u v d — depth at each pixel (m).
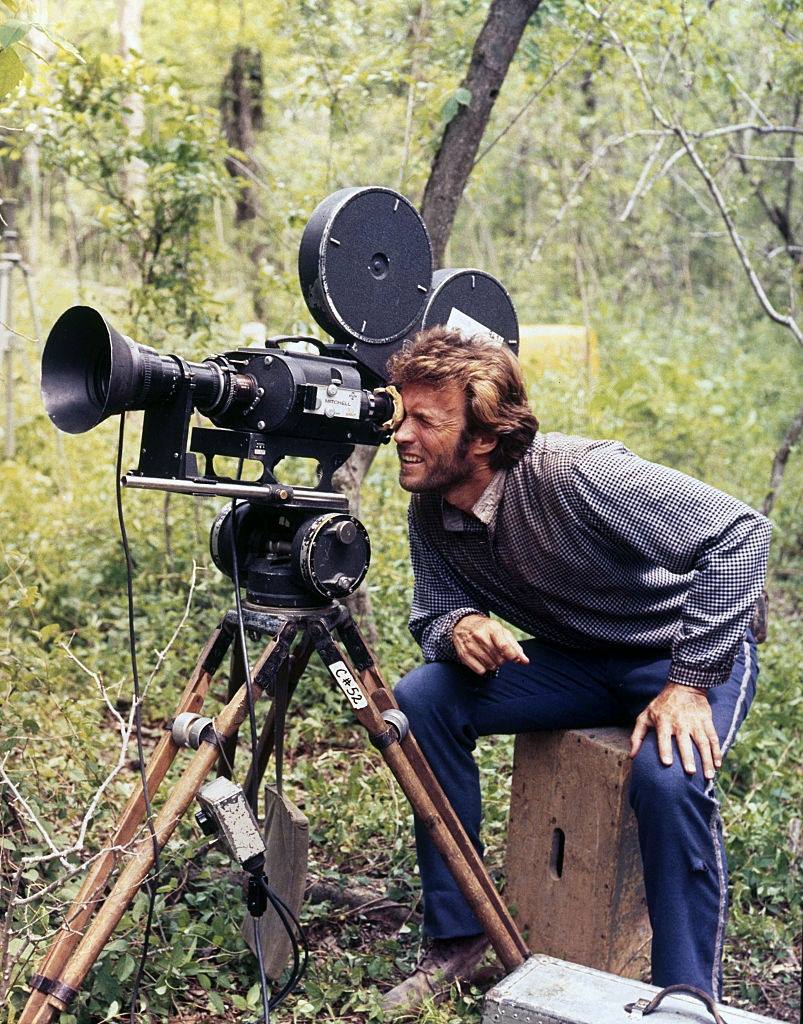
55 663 3.18
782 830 3.58
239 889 2.96
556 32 5.74
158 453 2.34
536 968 2.19
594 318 11.59
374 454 4.30
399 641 4.52
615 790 2.75
